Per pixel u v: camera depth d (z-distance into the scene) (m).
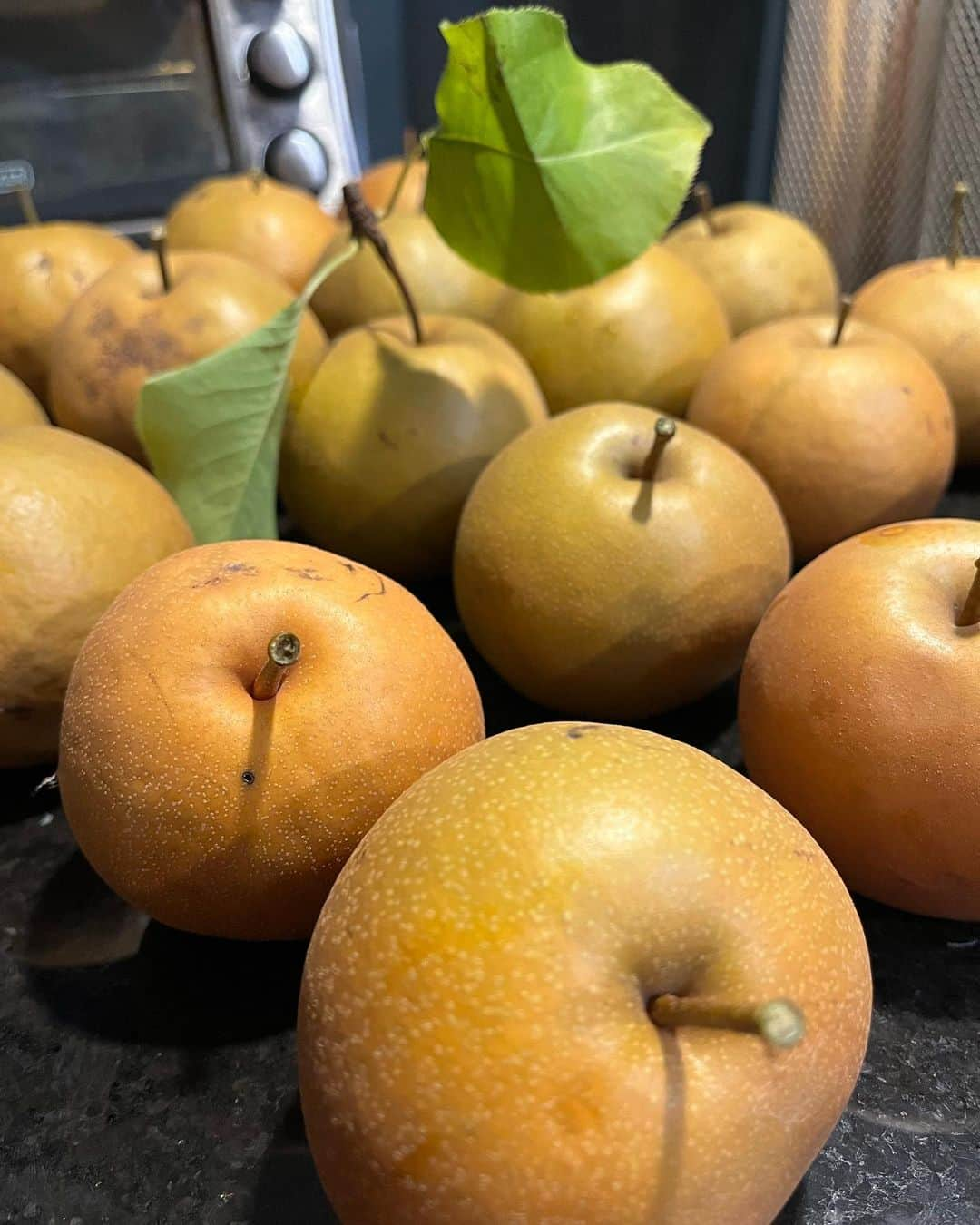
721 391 0.25
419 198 0.36
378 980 0.10
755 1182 0.10
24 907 0.17
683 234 0.35
